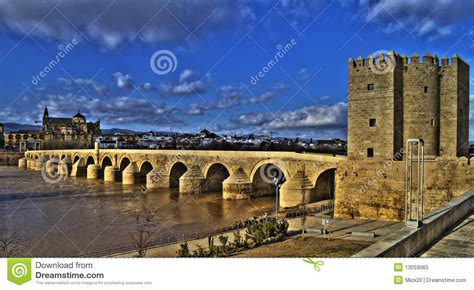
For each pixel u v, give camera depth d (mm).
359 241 33469
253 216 54656
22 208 64062
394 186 40688
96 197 77125
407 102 42906
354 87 44125
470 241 17109
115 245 39125
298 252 30281
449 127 42000
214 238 39750
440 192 37562
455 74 41781
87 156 133750
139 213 59062
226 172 87938
